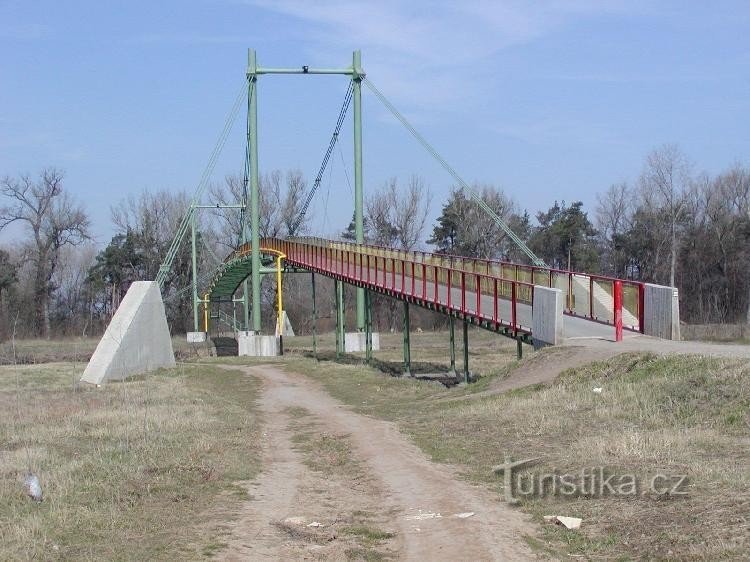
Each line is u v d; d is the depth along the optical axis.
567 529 9.70
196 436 18.22
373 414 23.12
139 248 93.12
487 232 85.12
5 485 12.62
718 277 70.75
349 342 55.19
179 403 26.62
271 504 11.84
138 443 17.00
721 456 11.97
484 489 12.14
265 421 22.61
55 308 85.00
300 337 76.94
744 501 9.44
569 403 17.52
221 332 90.94
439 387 29.75
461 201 85.94
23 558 8.71
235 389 33.94
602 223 82.69
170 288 94.62
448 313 30.62
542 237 83.50
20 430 19.75
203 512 11.25
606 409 16.19
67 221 84.88
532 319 24.59
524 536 9.59
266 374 39.19
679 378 16.81
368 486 13.01
